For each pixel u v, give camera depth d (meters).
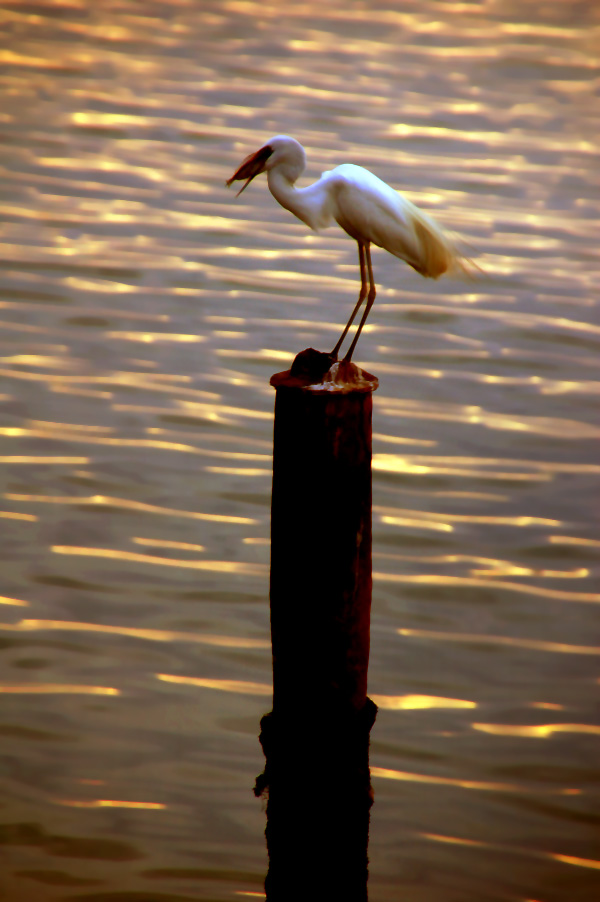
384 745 8.69
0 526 11.18
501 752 8.66
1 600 10.17
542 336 15.11
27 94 22.80
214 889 7.53
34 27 26.56
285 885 7.54
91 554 10.83
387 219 7.07
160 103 22.55
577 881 7.65
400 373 14.20
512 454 12.61
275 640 7.33
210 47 25.55
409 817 8.07
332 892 7.59
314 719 7.42
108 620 9.98
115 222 18.00
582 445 12.82
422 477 12.12
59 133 21.14
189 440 12.74
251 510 11.59
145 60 24.73
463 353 14.70
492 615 10.18
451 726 8.90
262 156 7.13
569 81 24.25
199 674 9.37
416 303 15.84
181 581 10.49
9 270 16.47
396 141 21.08
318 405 6.59
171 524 11.31
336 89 23.39
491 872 7.70
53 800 8.16
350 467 6.77
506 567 10.80
